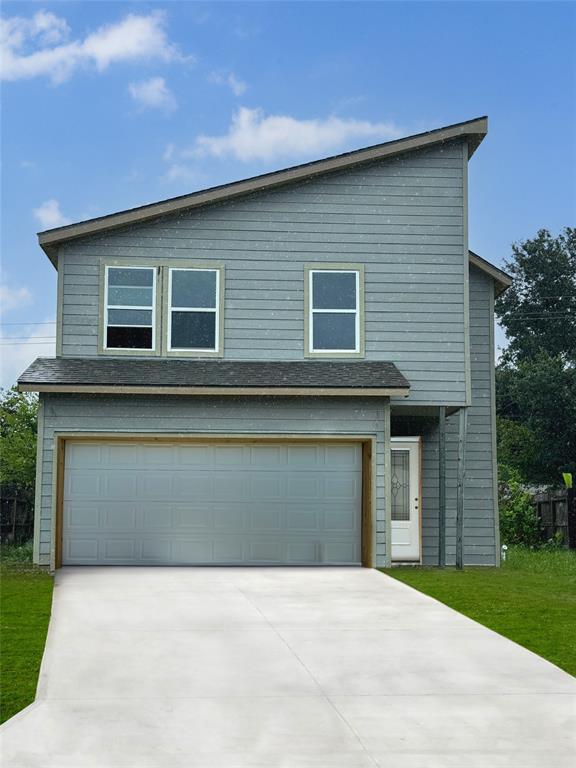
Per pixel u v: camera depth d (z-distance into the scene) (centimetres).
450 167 1803
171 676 891
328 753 682
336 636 1062
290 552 1706
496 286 1992
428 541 1883
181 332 1745
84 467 1688
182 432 1655
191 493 1702
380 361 1761
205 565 1691
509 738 720
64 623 1112
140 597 1305
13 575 1519
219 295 1755
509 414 4725
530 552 2302
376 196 1789
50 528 1625
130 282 1745
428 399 1753
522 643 1031
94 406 1644
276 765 658
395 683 873
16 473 2530
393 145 1767
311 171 1761
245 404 1667
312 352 1756
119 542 1684
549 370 4025
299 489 1714
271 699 819
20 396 2745
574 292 4969
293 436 1670
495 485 1919
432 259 1784
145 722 753
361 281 1772
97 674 894
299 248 1772
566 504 2398
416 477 1859
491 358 1955
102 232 1744
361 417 1677
